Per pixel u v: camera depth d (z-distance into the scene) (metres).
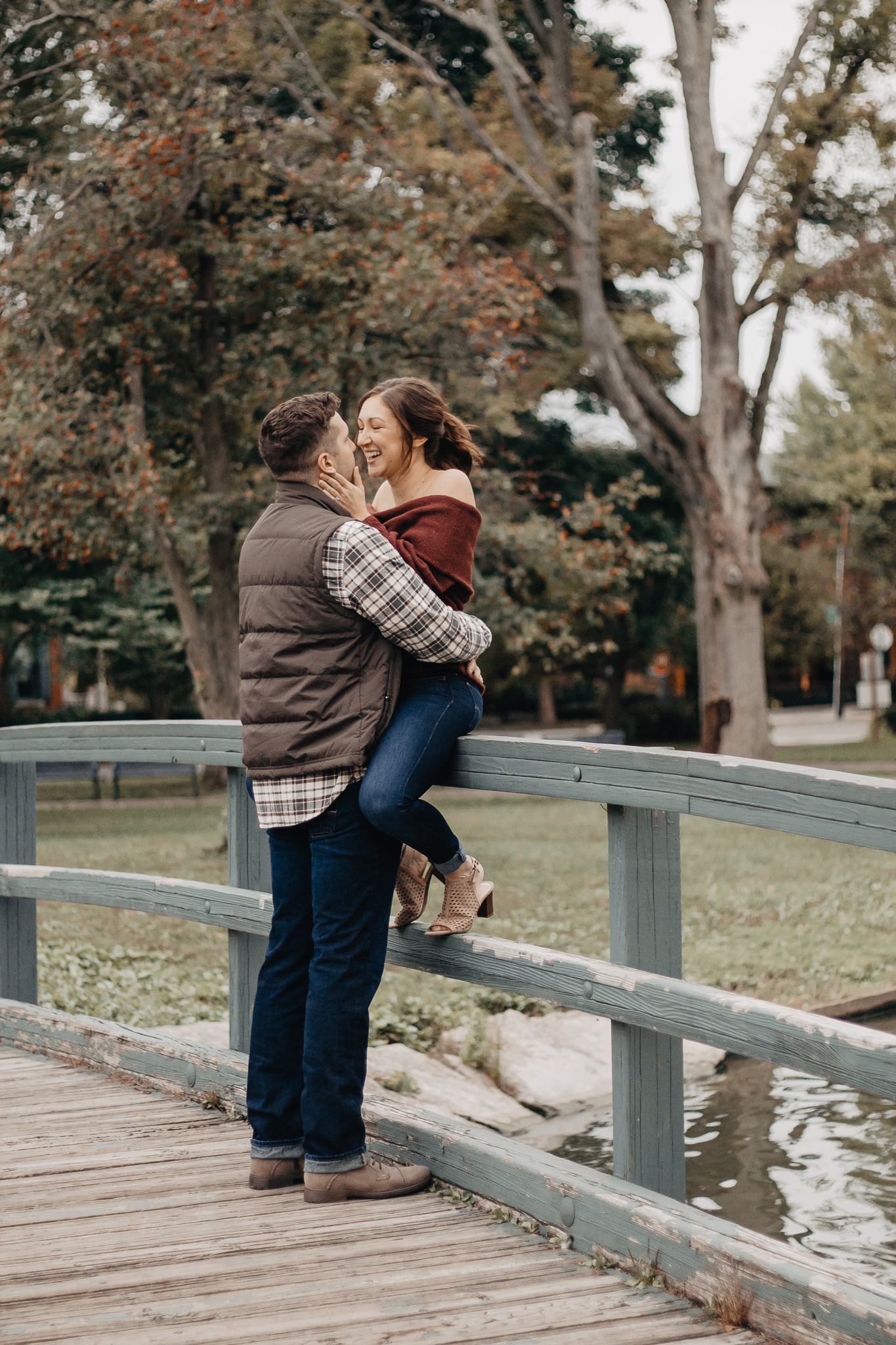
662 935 2.92
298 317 15.00
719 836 15.60
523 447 26.28
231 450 16.69
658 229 20.97
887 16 20.41
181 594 15.90
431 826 3.15
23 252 13.34
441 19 21.55
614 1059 2.92
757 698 21.69
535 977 3.07
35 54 14.25
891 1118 5.81
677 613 34.72
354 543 3.04
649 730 38.00
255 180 14.79
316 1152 3.25
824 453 36.75
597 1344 2.43
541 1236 3.01
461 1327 2.52
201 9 12.95
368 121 17.02
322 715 3.12
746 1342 2.43
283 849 3.37
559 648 16.92
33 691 48.09
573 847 14.41
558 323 23.06
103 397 13.73
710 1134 5.64
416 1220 3.13
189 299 13.81
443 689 3.17
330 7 18.11
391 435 3.28
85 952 8.40
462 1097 6.21
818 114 20.92
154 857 13.12
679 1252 2.66
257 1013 3.40
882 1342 2.22
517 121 20.73
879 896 11.13
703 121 20.97
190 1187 3.37
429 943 3.39
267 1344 2.46
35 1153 3.64
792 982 8.00
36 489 13.57
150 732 4.27
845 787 2.28
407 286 13.71
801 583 40.66
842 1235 4.50
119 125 13.87
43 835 16.03
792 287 21.20
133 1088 4.34
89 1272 2.81
